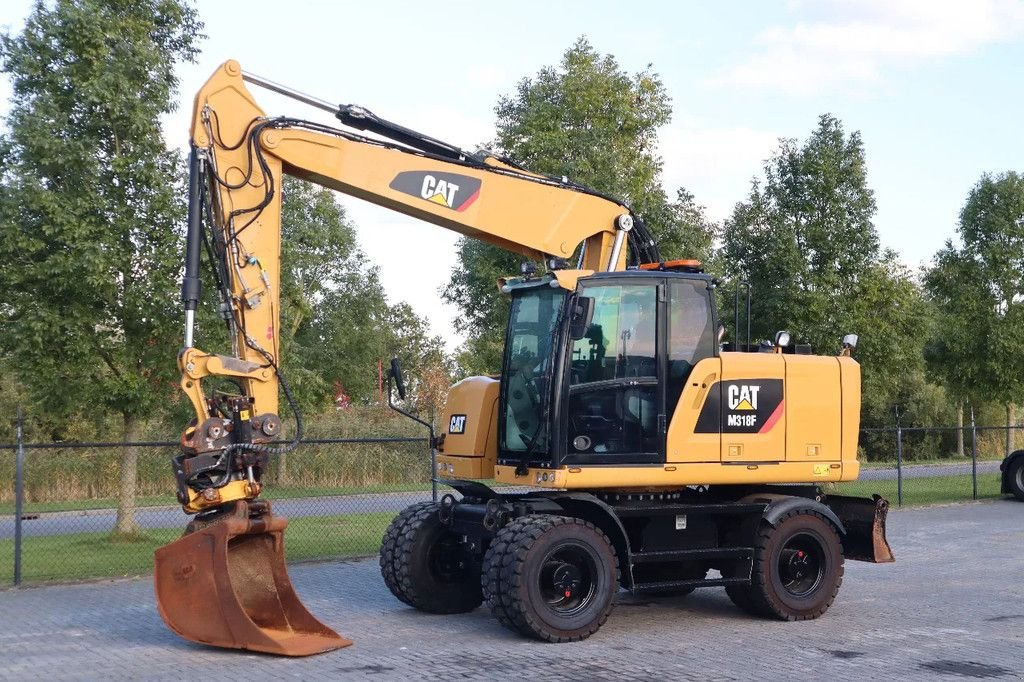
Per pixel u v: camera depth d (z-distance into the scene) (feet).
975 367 87.04
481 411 32.32
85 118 45.52
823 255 69.97
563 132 68.90
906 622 31.78
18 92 45.37
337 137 30.09
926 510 63.93
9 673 25.23
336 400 98.22
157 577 27.73
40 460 68.80
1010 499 70.08
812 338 68.54
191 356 27.40
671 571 33.14
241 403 27.71
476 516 30.99
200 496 27.04
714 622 32.04
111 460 70.13
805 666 25.96
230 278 28.55
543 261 33.71
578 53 74.02
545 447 29.94
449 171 31.58
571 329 29.53
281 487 72.08
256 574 28.53
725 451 31.94
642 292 31.37
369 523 55.83
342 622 31.65
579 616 29.09
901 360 71.72
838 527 33.27
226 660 26.48
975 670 25.57
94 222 44.19
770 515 32.01
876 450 139.74
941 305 90.17
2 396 87.25
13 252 43.86
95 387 44.88
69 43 44.68
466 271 81.10
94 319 44.86
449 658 26.76
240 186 28.76
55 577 39.24
